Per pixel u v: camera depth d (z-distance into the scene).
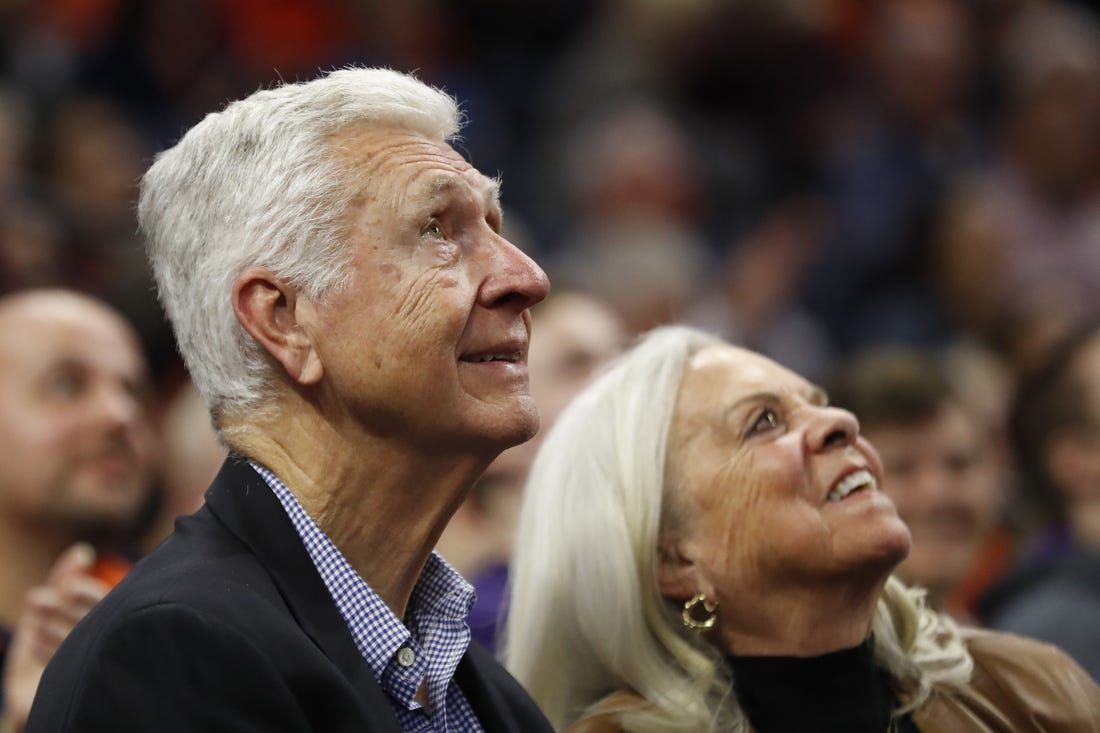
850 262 22.77
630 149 22.64
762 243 22.03
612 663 8.54
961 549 12.02
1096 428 12.83
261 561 6.58
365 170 6.83
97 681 6.03
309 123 6.86
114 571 10.26
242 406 6.88
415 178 6.85
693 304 19.39
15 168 19.44
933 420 11.96
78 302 10.90
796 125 24.86
